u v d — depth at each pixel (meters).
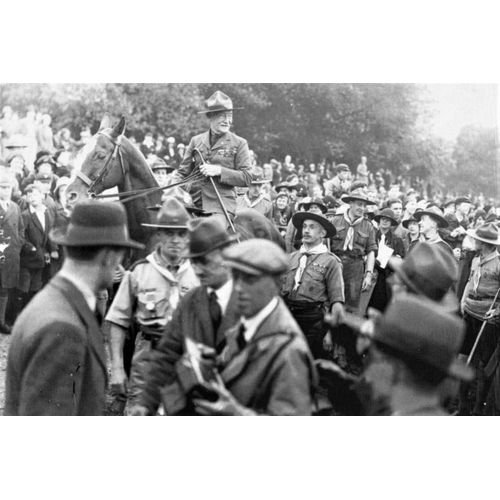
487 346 7.74
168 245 5.80
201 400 4.31
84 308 3.75
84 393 3.71
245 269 4.16
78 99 13.55
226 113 8.07
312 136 13.02
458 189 13.36
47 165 10.39
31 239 9.43
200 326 4.62
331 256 7.40
